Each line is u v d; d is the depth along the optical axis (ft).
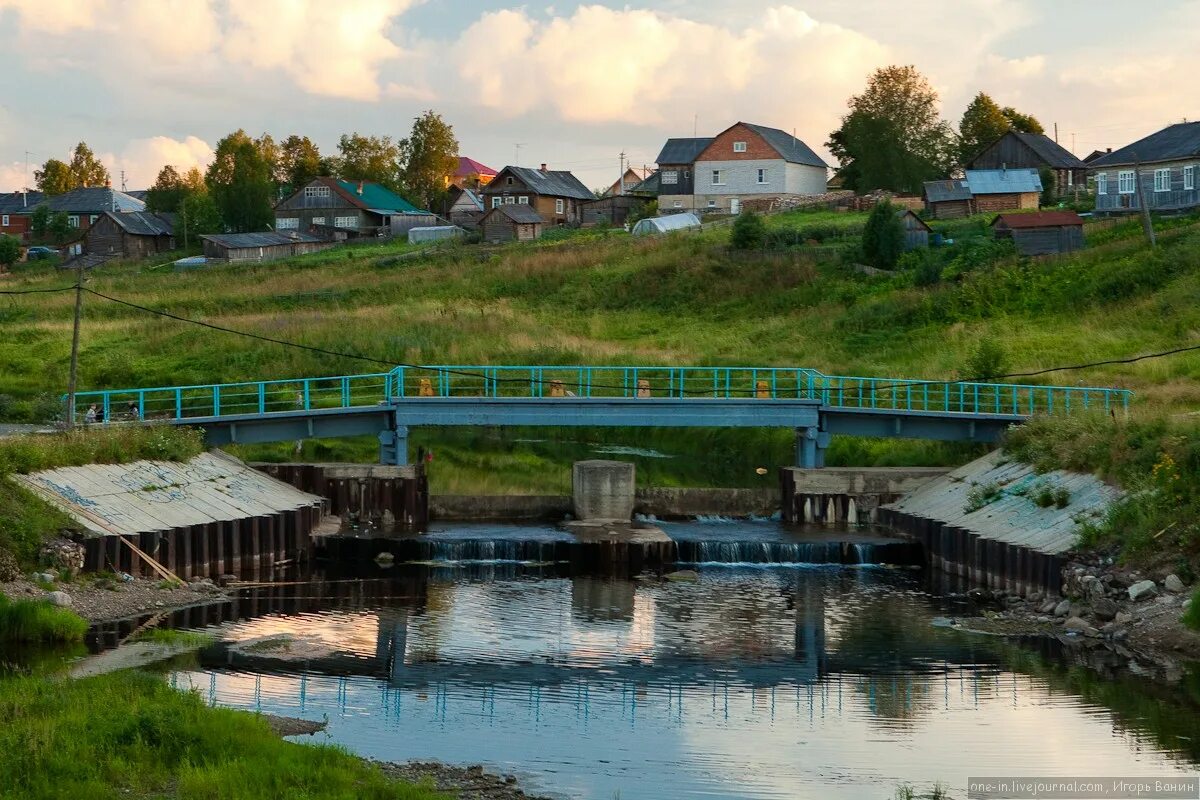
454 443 226.38
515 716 95.81
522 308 294.66
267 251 406.21
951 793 80.18
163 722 77.71
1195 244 257.75
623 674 109.09
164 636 114.11
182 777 70.28
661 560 161.79
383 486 176.24
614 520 177.88
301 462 194.70
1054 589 132.57
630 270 312.29
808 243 327.06
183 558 139.64
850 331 260.83
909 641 121.39
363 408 177.37
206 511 149.59
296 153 601.21
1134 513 131.95
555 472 212.43
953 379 212.84
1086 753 87.66
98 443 150.30
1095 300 250.37
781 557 164.25
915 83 433.89
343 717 93.50
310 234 437.17
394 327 264.52
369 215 447.42
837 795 79.66
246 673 104.12
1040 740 90.63
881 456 203.72
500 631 123.95
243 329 261.44
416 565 158.20
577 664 112.37
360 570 154.51
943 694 102.63
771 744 89.86
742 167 403.95
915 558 165.37
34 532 124.67
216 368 240.32
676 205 411.54
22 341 259.60
